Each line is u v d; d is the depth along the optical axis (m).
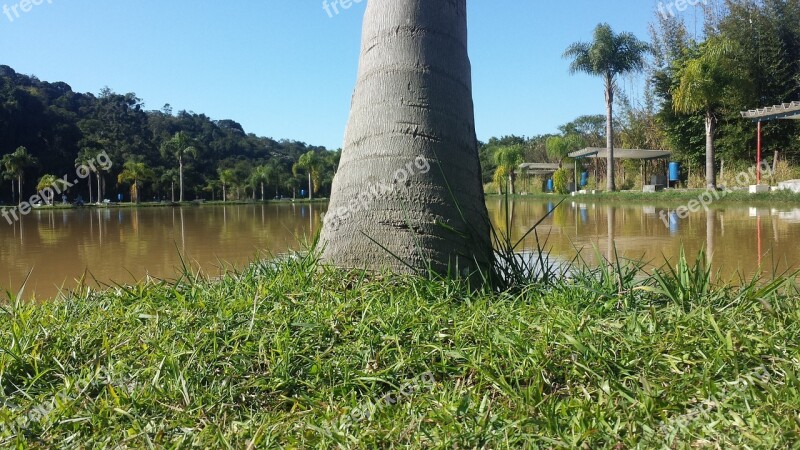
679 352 2.08
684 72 24.30
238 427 1.81
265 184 81.25
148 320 2.61
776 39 26.52
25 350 2.30
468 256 3.28
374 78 3.50
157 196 67.06
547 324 2.28
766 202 16.47
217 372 2.14
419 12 3.49
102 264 7.29
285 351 2.18
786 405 1.68
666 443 1.58
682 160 32.78
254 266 3.65
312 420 1.81
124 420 1.87
